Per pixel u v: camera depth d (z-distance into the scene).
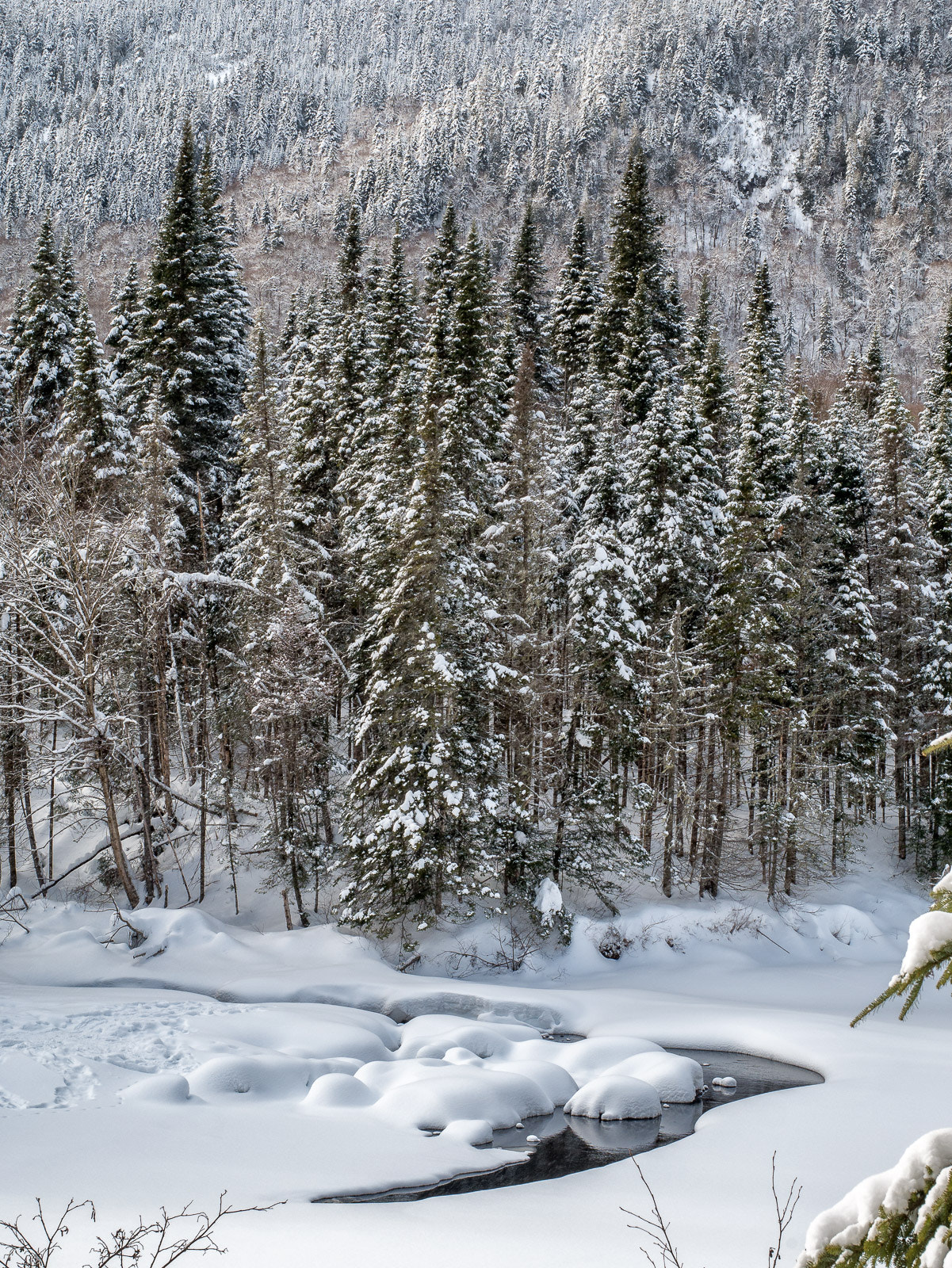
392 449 31.41
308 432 39.00
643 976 28.91
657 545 34.25
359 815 29.75
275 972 26.19
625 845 32.12
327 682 31.36
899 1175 2.25
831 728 36.81
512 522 31.88
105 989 23.86
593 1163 14.59
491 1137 15.60
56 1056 16.66
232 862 32.25
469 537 31.31
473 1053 19.84
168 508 34.06
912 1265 2.11
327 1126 15.05
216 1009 21.47
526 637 31.11
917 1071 19.31
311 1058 19.28
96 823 36.72
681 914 31.55
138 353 39.31
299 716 30.53
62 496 27.22
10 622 29.05
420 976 27.55
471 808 27.83
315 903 32.00
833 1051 21.05
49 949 27.00
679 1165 13.96
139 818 35.66
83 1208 10.52
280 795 32.16
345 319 41.03
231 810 34.69
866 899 36.34
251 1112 15.27
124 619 30.73
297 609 30.05
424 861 27.12
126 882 29.45
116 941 27.95
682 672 32.91
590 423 39.03
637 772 40.59
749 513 32.62
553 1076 18.62
